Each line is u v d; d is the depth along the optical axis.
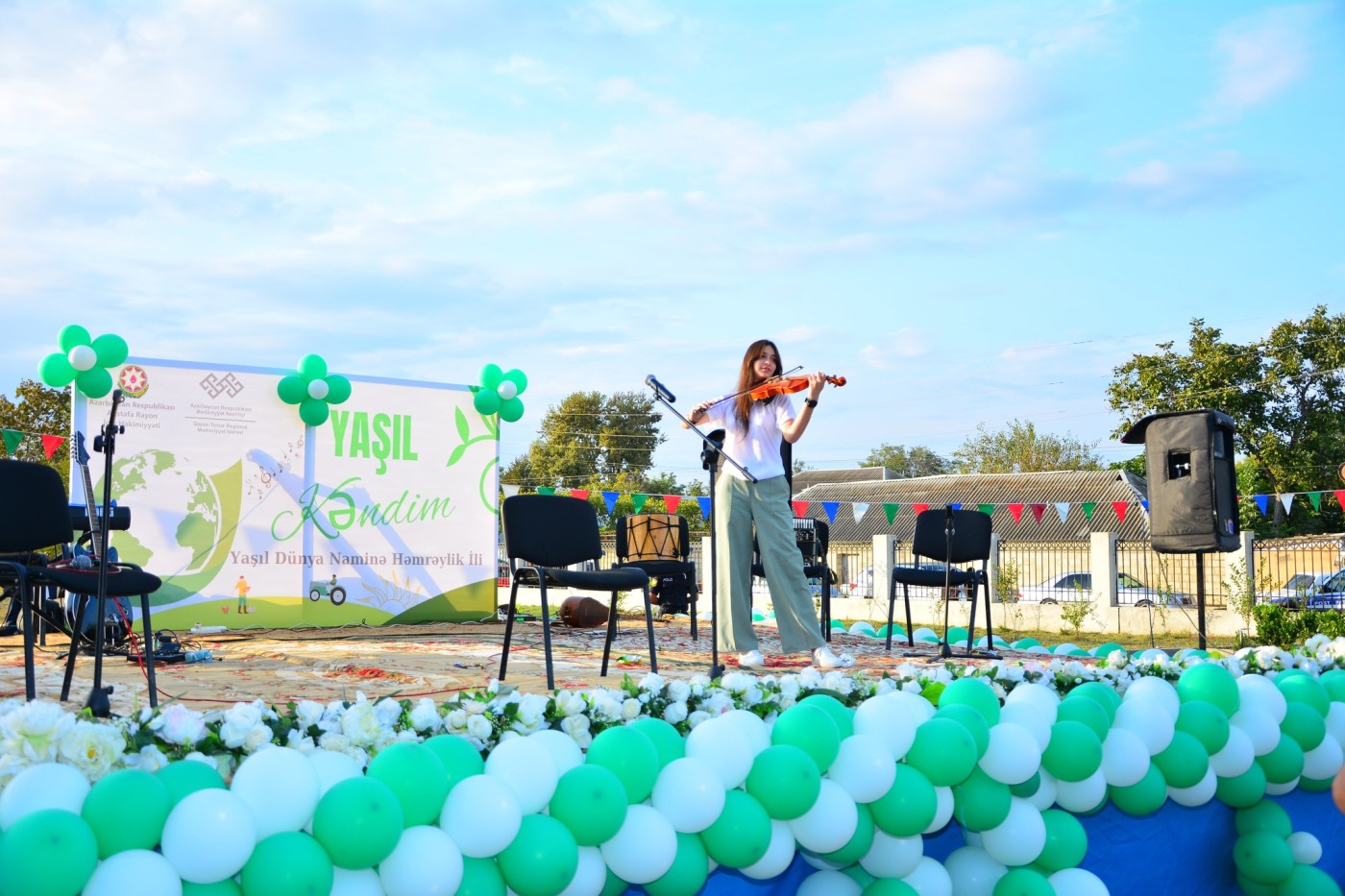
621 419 45.97
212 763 1.96
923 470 66.25
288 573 7.72
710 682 2.94
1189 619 11.35
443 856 1.97
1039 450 46.88
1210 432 5.22
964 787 2.77
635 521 7.00
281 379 7.72
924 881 2.74
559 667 4.80
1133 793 3.01
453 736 2.23
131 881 1.65
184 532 7.41
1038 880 2.80
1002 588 13.56
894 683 3.19
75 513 5.46
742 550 4.80
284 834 1.85
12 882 1.57
